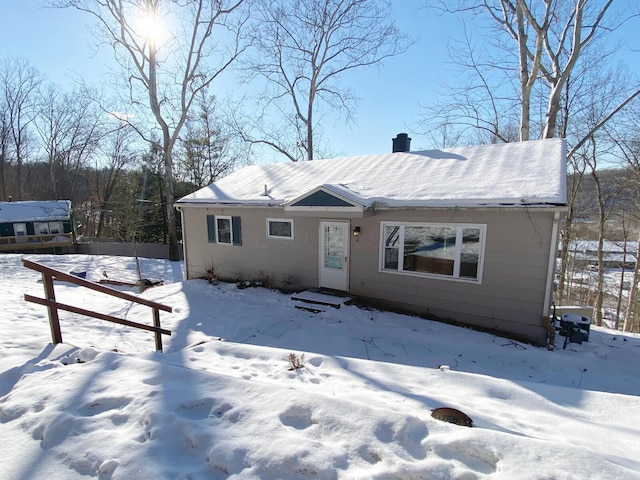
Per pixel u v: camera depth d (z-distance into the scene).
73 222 27.25
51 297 3.88
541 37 12.59
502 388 3.78
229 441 2.10
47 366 3.33
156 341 5.06
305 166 11.84
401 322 7.46
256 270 10.66
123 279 14.38
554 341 6.64
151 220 26.03
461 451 2.04
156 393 2.65
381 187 8.27
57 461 2.08
